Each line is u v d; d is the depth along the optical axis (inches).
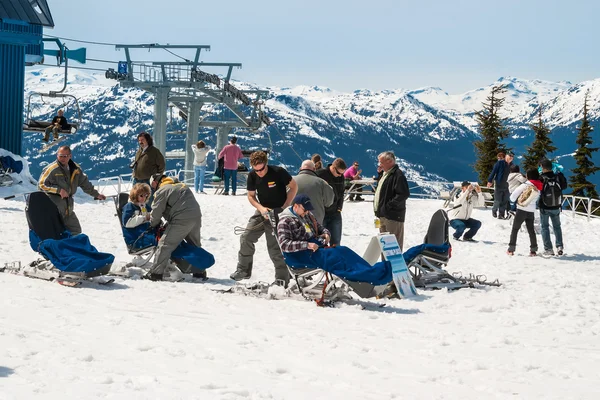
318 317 321.1
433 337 289.0
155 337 260.2
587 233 794.8
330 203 421.1
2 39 961.5
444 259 428.1
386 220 459.8
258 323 299.1
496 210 863.1
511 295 399.2
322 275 360.5
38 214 380.8
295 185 405.7
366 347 261.7
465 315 342.3
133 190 416.8
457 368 239.5
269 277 448.5
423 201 1083.3
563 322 331.6
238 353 244.1
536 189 587.5
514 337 295.1
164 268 403.5
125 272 404.8
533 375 234.8
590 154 2583.7
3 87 978.1
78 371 209.8
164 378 207.3
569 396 209.5
